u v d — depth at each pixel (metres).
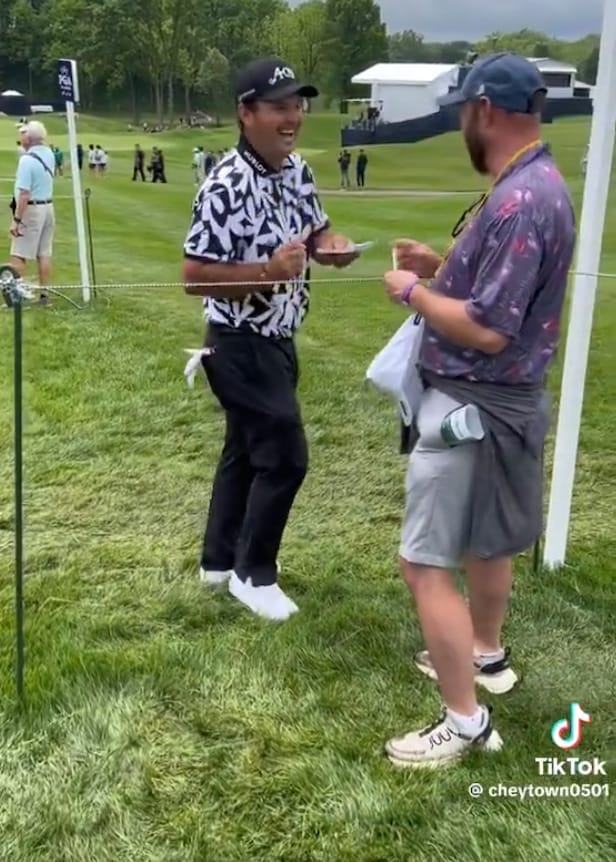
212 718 2.75
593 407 5.77
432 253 2.82
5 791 2.46
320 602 3.43
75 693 2.81
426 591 2.50
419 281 2.41
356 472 4.77
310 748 2.64
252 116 2.94
